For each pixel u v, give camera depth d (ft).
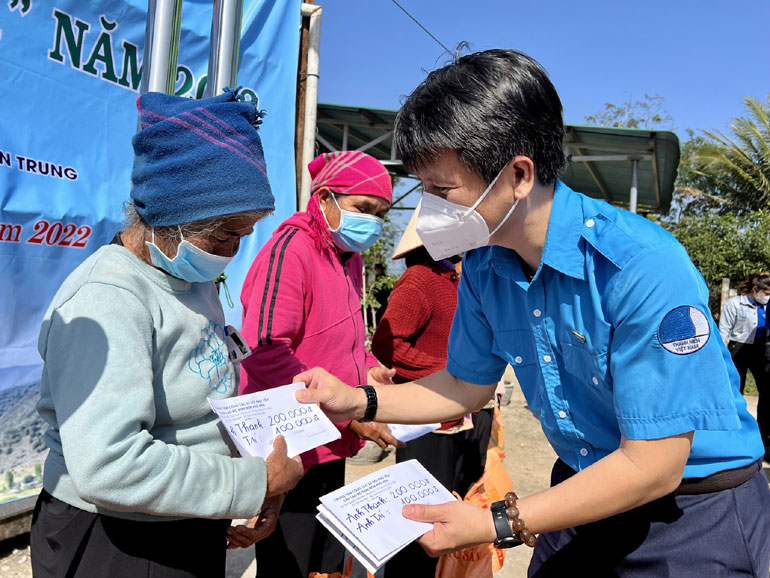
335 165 7.38
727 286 41.78
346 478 14.56
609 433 4.86
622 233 4.28
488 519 4.43
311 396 5.74
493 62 4.13
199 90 11.40
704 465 4.68
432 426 7.88
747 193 67.62
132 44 10.21
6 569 9.11
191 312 4.71
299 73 14.43
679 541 4.71
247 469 4.48
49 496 4.50
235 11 6.99
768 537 4.87
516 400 24.26
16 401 9.12
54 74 9.12
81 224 9.62
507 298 5.31
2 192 8.56
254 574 9.86
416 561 8.20
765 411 20.07
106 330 4.02
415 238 8.49
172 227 4.40
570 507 4.27
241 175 4.47
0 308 8.73
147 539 4.36
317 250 7.38
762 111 66.18
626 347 4.19
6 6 8.45
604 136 26.17
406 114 4.36
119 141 10.17
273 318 6.57
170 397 4.48
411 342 8.71
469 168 4.21
